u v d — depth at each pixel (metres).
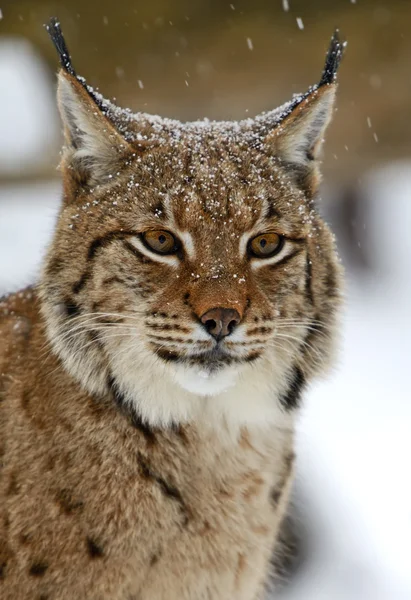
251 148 9.09
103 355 8.35
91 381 8.34
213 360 8.22
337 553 13.99
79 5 25.62
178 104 26.38
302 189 9.39
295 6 24.88
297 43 25.12
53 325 8.51
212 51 25.55
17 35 27.05
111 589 8.19
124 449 8.32
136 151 8.77
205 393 8.28
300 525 13.18
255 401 8.72
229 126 9.70
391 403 19.45
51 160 29.30
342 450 17.23
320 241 9.19
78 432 8.27
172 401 8.44
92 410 8.34
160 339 8.21
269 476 8.92
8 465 8.29
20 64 29.52
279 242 8.70
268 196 8.65
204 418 8.58
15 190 30.20
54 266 8.58
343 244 30.14
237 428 8.70
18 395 8.53
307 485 14.25
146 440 8.39
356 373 21.39
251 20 25.11
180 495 8.43
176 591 8.47
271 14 24.97
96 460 8.25
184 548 8.41
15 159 29.84
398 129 25.91
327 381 9.30
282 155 9.23
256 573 8.93
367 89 25.38
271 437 9.00
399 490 15.62
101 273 8.33
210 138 9.12
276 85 25.70
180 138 9.02
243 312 8.16
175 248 8.38
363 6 24.56
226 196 8.43
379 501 15.46
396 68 25.05
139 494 8.28
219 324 8.05
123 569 8.20
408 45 24.73
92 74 26.17
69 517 8.11
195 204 8.32
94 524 8.14
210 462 8.58
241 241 8.46
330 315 9.21
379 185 30.41
